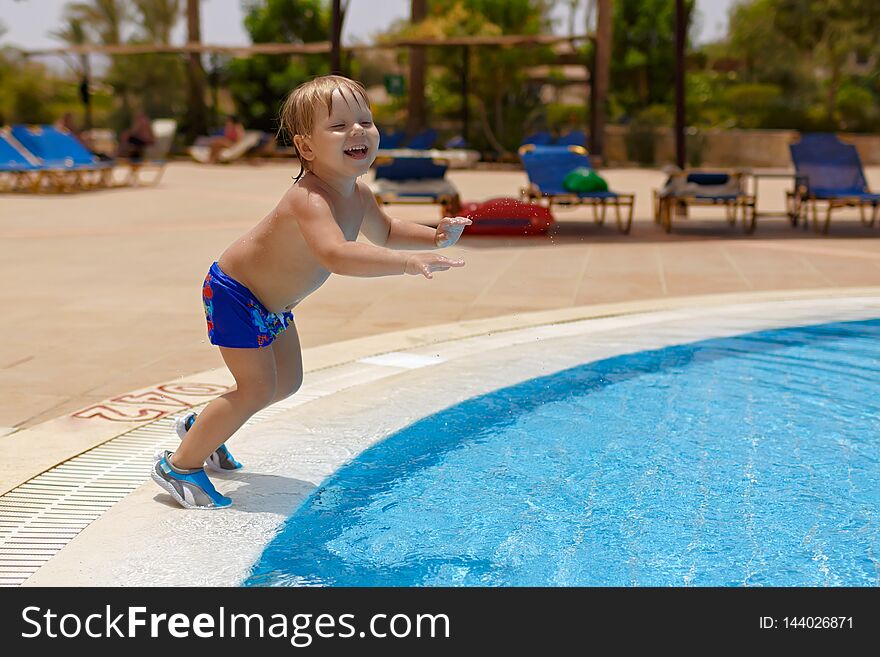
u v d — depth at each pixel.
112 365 5.38
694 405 4.55
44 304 7.26
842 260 9.48
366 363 5.32
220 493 3.38
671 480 3.60
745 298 7.34
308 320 6.65
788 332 6.11
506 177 23.55
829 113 37.75
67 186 19.48
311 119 2.98
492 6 34.53
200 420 3.21
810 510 3.31
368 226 3.30
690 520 3.22
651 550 2.99
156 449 3.87
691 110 37.25
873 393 4.75
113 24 40.44
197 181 21.84
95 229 12.55
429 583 2.75
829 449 3.95
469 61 32.09
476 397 4.66
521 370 5.16
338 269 2.86
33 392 4.82
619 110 39.97
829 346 5.73
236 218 14.00
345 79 3.04
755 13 40.66
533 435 4.11
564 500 3.40
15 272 8.86
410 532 3.10
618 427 4.22
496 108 34.03
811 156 12.58
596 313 6.79
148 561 2.85
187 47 29.53
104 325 6.49
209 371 5.20
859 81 40.69
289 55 37.88
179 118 38.75
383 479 3.58
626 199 17.61
